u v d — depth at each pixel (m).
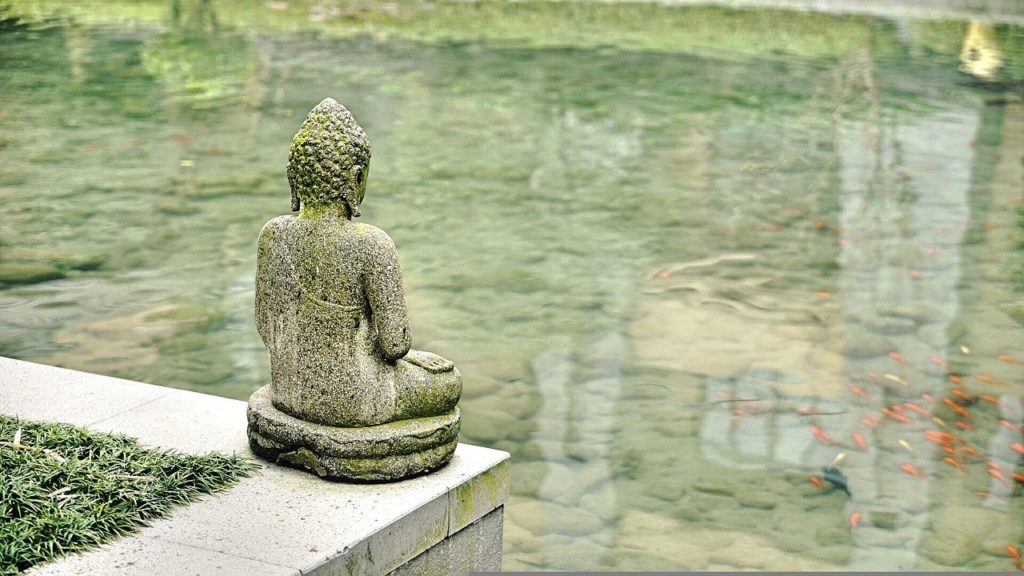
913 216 12.77
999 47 20.95
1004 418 8.10
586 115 16.34
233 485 4.57
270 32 20.86
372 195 12.89
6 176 12.84
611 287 10.52
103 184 12.70
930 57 20.09
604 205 12.91
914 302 10.32
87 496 4.32
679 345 9.23
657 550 6.29
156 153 13.93
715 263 11.21
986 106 17.03
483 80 18.03
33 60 18.11
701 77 18.56
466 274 10.69
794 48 20.73
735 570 6.12
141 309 9.45
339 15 22.58
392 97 16.88
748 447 7.55
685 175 14.03
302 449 4.69
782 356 9.08
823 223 12.49
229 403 5.47
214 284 10.09
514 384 8.38
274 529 4.22
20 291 9.70
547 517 6.62
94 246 10.87
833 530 6.59
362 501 4.49
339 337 4.59
